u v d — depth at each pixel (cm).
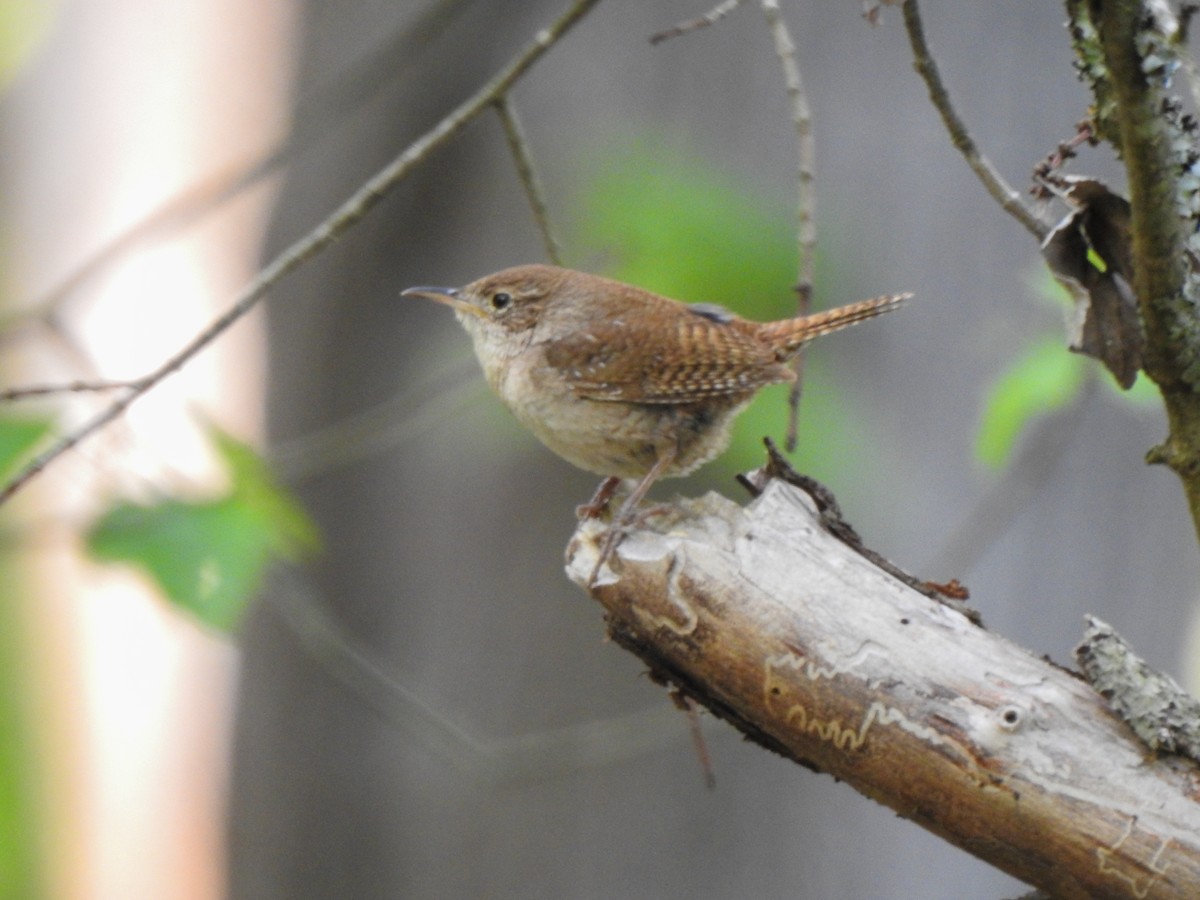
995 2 1069
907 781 516
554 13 1080
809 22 1062
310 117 955
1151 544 1155
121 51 2317
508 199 1081
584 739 1013
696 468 840
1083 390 913
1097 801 495
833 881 1102
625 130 1058
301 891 1170
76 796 2044
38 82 2316
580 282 838
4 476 777
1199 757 494
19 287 2233
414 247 1120
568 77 1068
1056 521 1159
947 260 1071
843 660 519
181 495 801
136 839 2014
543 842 1116
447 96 1100
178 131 2262
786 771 1102
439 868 1133
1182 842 486
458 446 1103
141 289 1923
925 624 523
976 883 1098
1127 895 493
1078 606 1159
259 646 1178
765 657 528
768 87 1055
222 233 1900
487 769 1002
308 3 1162
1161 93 479
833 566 538
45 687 2081
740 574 535
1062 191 549
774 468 589
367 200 684
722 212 933
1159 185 489
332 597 1138
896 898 1104
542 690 1098
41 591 2108
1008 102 1070
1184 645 1194
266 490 816
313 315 1148
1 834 1941
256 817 1189
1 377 1816
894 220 1072
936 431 1073
